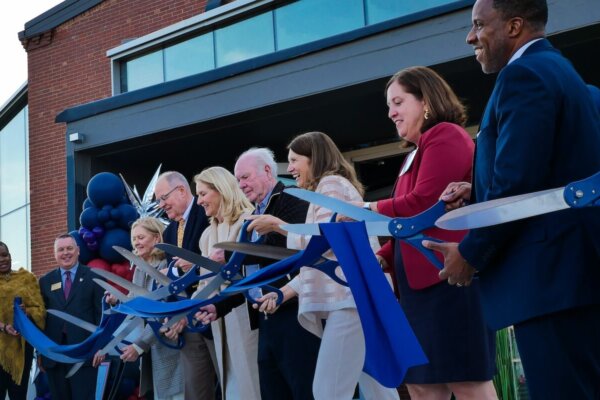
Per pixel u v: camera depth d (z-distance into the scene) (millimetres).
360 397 4637
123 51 12039
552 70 2020
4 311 6363
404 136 3104
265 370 3730
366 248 2238
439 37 6609
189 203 4812
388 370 2150
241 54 10633
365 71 7043
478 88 7672
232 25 10727
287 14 10039
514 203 1890
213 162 10242
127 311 3203
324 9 9617
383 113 8398
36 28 13320
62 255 6480
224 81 8070
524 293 1984
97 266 6867
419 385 2984
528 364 2006
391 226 2303
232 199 4129
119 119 8891
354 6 9258
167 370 4848
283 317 3602
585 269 1930
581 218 1947
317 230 2240
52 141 12992
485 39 2211
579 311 1941
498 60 2225
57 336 6375
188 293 4281
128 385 6109
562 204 1860
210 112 8164
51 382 6281
